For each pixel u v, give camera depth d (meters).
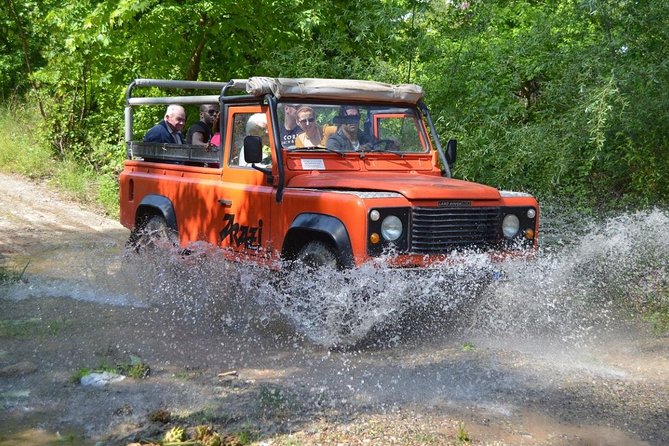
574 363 5.91
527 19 12.01
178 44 13.12
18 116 20.19
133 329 6.80
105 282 8.55
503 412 4.91
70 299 7.83
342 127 7.32
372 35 11.64
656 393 5.25
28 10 20.31
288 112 7.05
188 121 13.53
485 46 10.62
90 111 17.69
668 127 8.81
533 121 10.45
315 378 5.55
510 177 10.02
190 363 5.90
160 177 8.46
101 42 13.35
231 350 6.25
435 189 6.38
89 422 4.73
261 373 5.68
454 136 10.22
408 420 4.76
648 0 8.52
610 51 8.78
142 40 12.92
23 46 20.58
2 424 4.70
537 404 5.05
